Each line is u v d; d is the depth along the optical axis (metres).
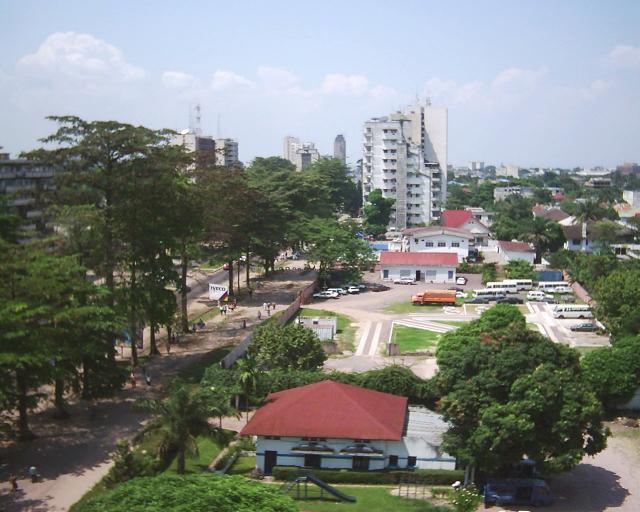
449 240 156.50
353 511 49.94
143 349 90.88
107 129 74.19
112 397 70.81
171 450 59.25
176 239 86.62
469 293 130.38
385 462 56.88
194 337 97.31
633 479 58.56
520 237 163.88
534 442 52.53
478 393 54.19
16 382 60.16
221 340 95.50
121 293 75.69
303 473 56.09
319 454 56.88
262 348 74.44
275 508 39.25
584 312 112.12
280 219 130.25
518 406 52.09
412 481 55.56
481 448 52.38
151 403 53.66
